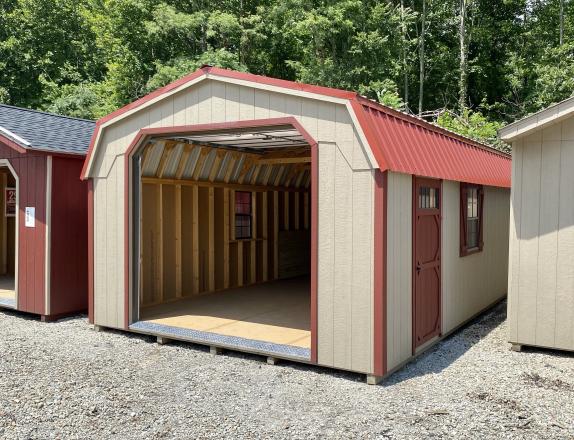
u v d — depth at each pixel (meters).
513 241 6.14
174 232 8.52
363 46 21.16
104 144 6.78
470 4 25.47
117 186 6.67
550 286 5.95
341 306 5.05
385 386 4.82
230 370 5.26
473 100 26.25
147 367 5.34
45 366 5.34
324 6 21.16
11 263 11.04
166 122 6.22
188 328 6.38
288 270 11.35
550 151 5.93
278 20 22.27
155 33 21.61
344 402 4.40
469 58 25.92
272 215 10.90
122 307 6.61
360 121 4.88
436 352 6.03
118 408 4.23
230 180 9.56
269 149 9.13
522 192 6.09
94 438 3.69
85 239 8.01
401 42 22.42
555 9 25.25
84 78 28.20
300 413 4.15
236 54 22.20
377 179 4.86
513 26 26.22
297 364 5.48
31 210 7.70
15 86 26.20
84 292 8.02
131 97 23.45
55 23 27.52
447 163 6.41
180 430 3.82
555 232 5.92
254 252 10.29
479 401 4.45
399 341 5.25
